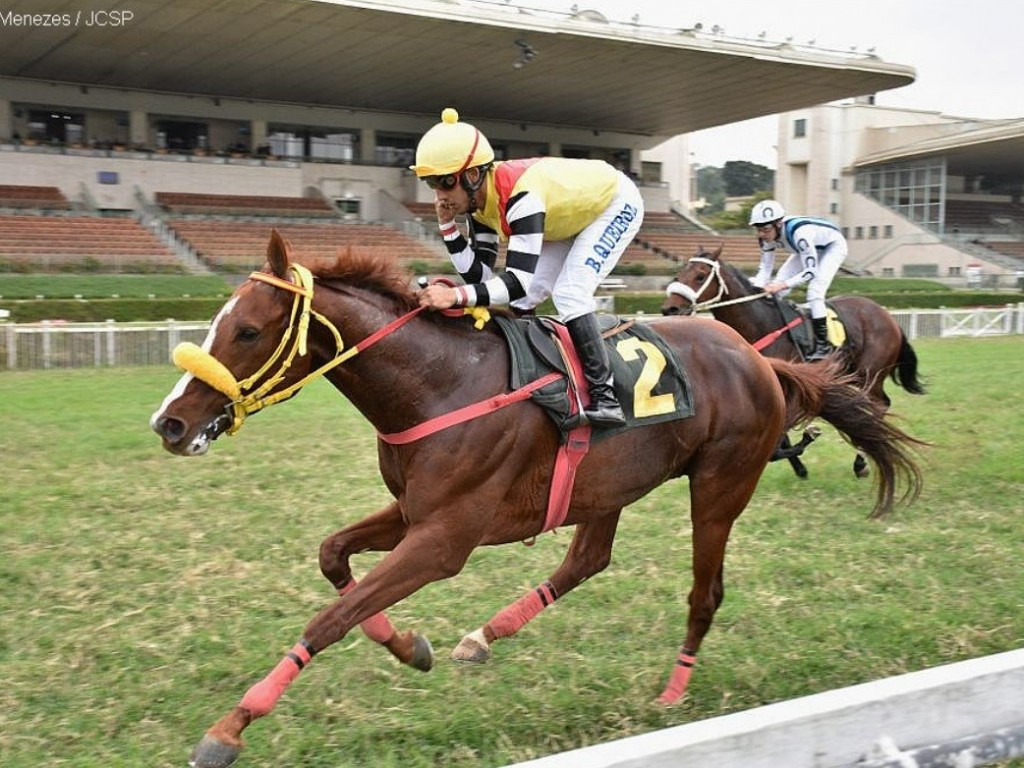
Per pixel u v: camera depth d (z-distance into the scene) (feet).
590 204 9.11
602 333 9.46
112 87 81.30
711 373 9.87
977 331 60.08
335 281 8.26
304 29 65.31
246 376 7.71
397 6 62.08
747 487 10.10
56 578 12.62
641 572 13.21
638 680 9.93
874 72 80.48
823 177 114.83
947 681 5.84
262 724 8.80
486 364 8.56
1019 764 7.98
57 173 75.56
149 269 66.23
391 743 8.54
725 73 79.30
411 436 8.22
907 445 11.54
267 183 84.38
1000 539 14.76
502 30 66.33
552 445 8.69
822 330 18.81
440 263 75.05
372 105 90.79
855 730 5.54
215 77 78.43
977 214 119.85
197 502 16.60
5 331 38.32
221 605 11.73
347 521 15.51
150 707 9.09
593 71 77.92
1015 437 22.61
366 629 8.82
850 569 13.38
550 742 8.63
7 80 77.05
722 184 252.42
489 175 8.70
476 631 10.26
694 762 5.02
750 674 10.05
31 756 8.16
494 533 8.59
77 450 20.67
